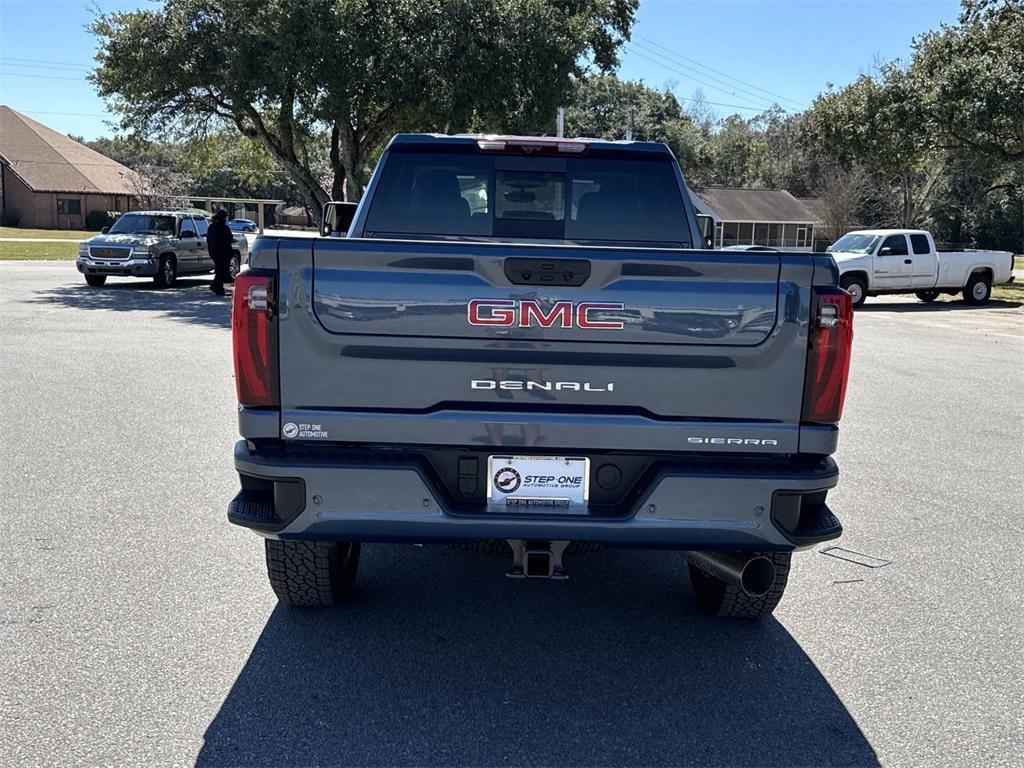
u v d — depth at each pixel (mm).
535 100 21438
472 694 3805
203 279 27391
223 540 5531
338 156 25281
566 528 3586
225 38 20656
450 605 4777
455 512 3576
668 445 3637
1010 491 7090
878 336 18531
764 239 67500
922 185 66688
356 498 3568
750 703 3785
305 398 3586
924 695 3883
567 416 3613
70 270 29391
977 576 5293
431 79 20438
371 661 4082
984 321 22203
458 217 5391
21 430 8156
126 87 22156
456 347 3557
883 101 29469
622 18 26984
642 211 5453
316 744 3383
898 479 7391
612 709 3707
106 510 6031
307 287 3521
